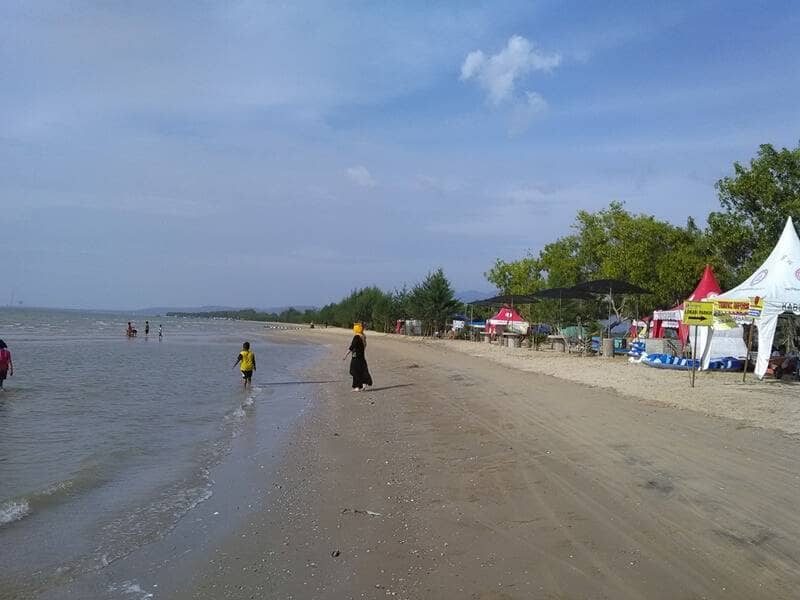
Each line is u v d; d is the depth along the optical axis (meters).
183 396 17.94
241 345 52.59
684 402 13.10
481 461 8.84
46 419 13.73
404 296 72.88
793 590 4.59
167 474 8.87
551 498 6.91
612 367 21.61
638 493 6.93
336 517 6.72
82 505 7.36
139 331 80.38
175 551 5.85
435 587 4.85
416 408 14.49
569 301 35.19
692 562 5.10
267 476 8.69
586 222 38.03
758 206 26.42
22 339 51.88
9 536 6.30
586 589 4.69
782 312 17.62
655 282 33.12
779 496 6.64
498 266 52.72
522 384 17.39
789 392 14.65
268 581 5.11
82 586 5.08
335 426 12.66
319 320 128.12
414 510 6.81
